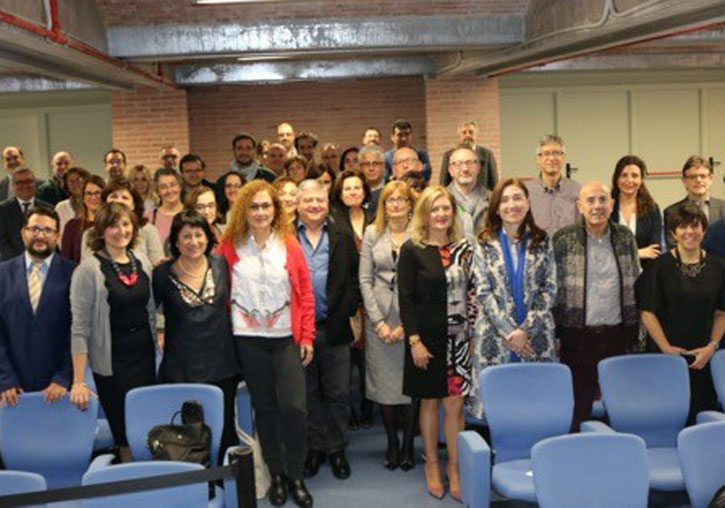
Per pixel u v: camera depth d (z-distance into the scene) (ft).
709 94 44.88
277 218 16.12
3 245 24.89
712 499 12.12
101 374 15.21
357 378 23.56
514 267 15.83
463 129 27.84
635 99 44.24
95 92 41.39
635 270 16.79
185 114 38.14
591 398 16.83
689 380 15.93
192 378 15.43
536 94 43.52
